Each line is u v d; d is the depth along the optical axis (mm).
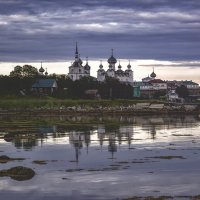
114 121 168000
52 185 52500
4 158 71562
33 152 79812
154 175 58094
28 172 58500
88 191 49844
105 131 121750
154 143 93062
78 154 77188
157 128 133250
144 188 51062
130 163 67438
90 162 68312
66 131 121250
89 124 149375
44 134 112250
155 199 46094
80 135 110125
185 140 98812
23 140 98500
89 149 83875
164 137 105438
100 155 75875
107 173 59562
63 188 51125
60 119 177625
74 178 56375
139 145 89688
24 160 70438
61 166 64812
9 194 48500
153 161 69125
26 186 51906
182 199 46062
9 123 148125
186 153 77875
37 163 67375
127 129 129000
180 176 57406
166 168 63062
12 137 103875
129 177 56938
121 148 85125
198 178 56156
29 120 167000
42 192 49344
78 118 187250
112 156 74562
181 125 147125
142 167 63938
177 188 50969
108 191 49781
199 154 76500
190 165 65562
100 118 189500
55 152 79750
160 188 50969
